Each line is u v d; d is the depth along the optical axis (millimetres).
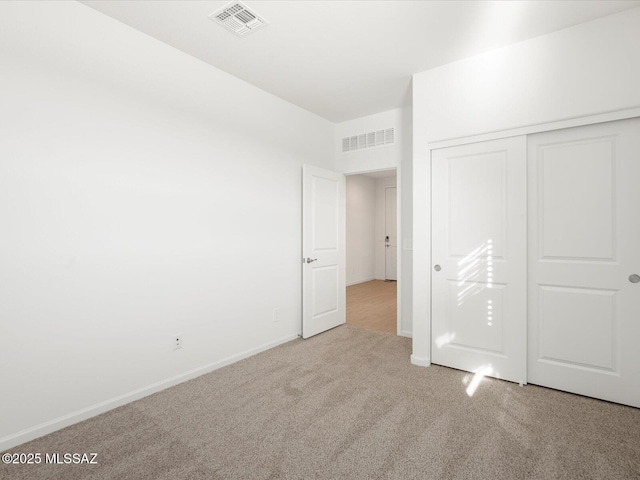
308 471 1592
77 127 2014
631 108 2100
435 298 2900
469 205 2719
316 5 2033
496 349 2611
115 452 1740
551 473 1562
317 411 2135
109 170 2158
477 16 2148
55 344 1938
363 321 4410
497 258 2602
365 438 1845
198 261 2689
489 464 1625
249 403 2240
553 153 2396
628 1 2004
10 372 1784
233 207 2971
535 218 2469
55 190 1927
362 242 7797
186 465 1639
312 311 3752
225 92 2900
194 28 2275
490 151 2615
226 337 2916
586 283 2289
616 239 2193
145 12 2104
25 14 1816
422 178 2906
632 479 1522
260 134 3240
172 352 2516
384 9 2074
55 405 1938
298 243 3721
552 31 2322
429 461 1652
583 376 2309
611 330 2215
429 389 2432
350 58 2678
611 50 2148
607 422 1980
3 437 1763
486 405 2193
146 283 2354
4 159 1755
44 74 1882
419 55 2637
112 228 2174
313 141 3920
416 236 2945
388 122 3875
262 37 2385
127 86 2246
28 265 1836
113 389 2186
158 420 2039
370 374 2709
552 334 2420
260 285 3244
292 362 2977
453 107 2748
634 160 2129
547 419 2020
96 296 2102
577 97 2260
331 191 4047
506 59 2512
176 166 2537
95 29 2088
